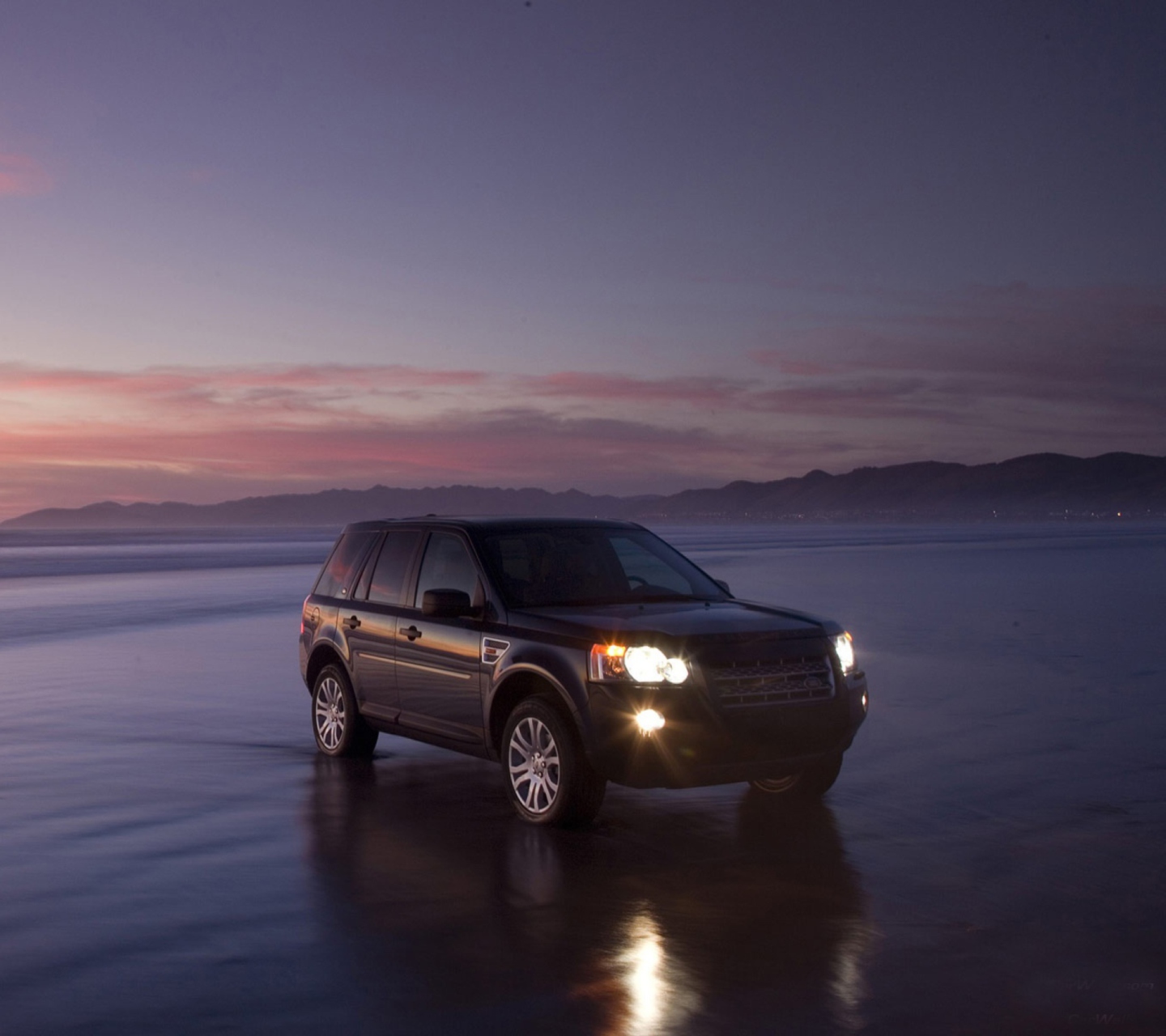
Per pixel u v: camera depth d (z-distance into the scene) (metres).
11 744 9.47
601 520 8.38
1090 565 41.66
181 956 4.71
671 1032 3.96
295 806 7.38
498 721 7.25
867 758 8.86
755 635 6.67
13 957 4.69
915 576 34.34
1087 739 9.56
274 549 89.38
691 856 6.23
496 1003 4.22
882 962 4.64
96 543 125.88
